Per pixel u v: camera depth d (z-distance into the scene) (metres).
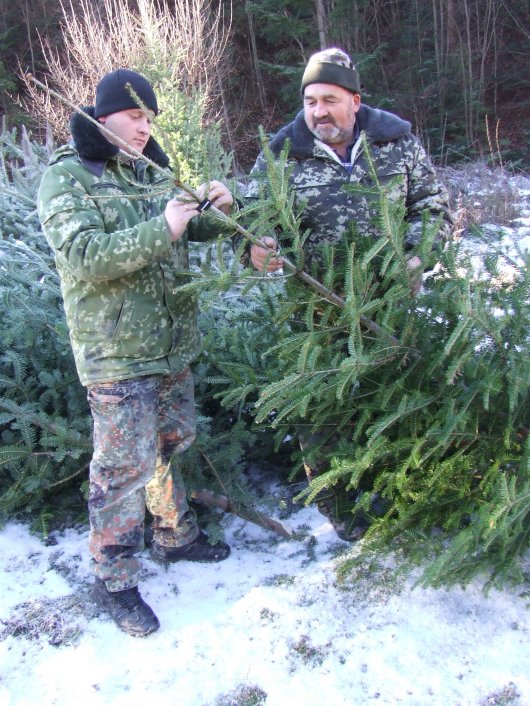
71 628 2.39
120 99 2.07
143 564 2.72
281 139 2.45
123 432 2.19
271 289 3.13
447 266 2.07
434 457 2.29
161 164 2.37
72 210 2.00
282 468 3.36
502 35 14.03
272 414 3.26
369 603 2.38
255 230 2.26
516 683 2.01
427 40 13.71
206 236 2.42
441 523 2.49
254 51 14.79
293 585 2.52
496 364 2.14
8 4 15.92
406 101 12.82
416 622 2.28
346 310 1.98
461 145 11.91
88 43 11.63
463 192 8.01
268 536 2.88
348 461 2.17
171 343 2.28
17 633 2.38
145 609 2.35
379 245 1.94
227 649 2.25
